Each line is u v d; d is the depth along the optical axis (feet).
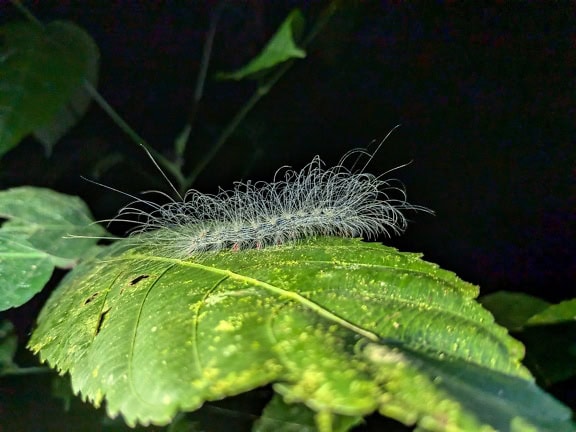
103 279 0.19
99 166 0.29
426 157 0.28
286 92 0.29
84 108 0.28
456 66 0.28
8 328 0.21
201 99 0.31
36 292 0.21
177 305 0.15
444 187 0.28
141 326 0.15
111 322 0.16
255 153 0.30
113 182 0.29
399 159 0.29
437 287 0.15
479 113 0.28
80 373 0.15
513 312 0.18
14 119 0.22
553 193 0.27
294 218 0.24
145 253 0.21
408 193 0.28
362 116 0.29
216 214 0.25
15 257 0.22
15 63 0.22
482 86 0.28
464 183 0.28
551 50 0.27
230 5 0.29
